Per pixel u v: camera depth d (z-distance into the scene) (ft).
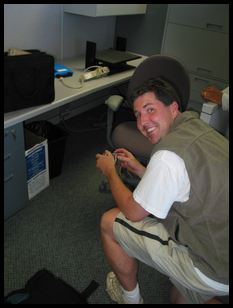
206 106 5.28
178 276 3.29
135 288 4.16
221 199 3.01
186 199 3.11
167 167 2.91
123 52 8.38
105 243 4.02
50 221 5.78
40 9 7.22
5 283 4.52
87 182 7.00
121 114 6.60
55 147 6.47
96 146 8.55
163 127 3.44
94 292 4.56
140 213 3.16
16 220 5.71
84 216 6.00
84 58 8.70
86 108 10.47
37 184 6.26
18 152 5.26
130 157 4.56
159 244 3.38
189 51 8.03
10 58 4.47
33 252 5.10
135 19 9.33
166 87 3.56
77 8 7.58
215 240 3.06
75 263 4.99
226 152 3.16
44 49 7.80
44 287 4.25
